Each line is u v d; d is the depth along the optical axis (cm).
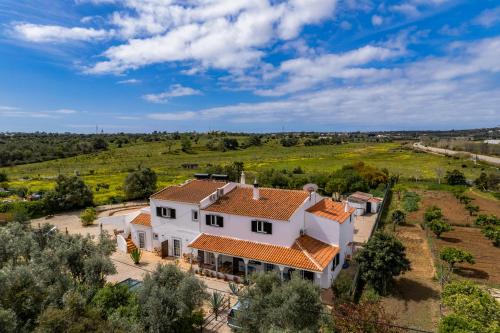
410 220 5144
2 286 1775
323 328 1972
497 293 2662
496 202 6544
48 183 8712
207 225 3325
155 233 3688
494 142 18550
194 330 2159
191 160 14562
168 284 2050
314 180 7869
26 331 1614
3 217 5072
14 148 14488
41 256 2350
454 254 2941
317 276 2770
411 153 16400
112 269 2317
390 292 2738
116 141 19900
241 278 2958
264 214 3070
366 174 8056
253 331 1814
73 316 1614
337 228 3081
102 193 7394
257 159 14900
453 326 1803
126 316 1877
